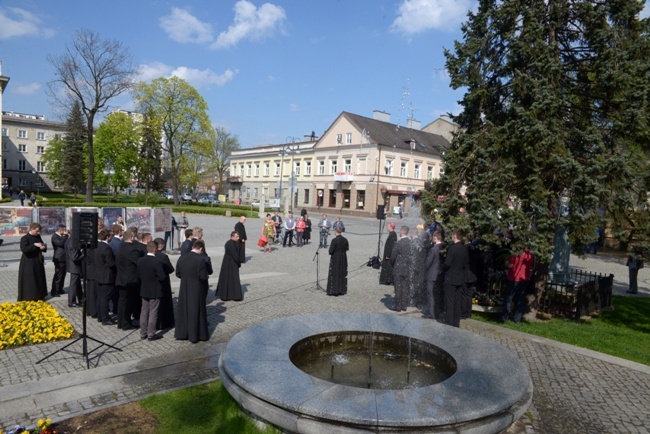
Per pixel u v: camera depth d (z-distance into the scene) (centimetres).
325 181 5625
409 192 5319
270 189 6575
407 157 5294
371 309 998
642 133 770
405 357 618
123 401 512
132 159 5191
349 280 1391
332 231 3091
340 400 403
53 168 7050
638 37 781
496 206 817
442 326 677
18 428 417
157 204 4653
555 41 836
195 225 3134
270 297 1090
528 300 954
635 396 564
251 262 1673
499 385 456
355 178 5212
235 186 7444
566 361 687
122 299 786
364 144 5091
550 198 831
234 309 966
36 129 7919
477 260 992
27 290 911
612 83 764
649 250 824
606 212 836
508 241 864
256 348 543
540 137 764
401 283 973
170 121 4756
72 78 4056
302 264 1667
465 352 560
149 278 727
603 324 948
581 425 483
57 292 1024
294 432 394
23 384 547
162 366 622
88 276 866
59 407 494
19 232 1539
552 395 562
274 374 462
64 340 719
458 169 909
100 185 5944
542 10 841
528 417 493
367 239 2752
